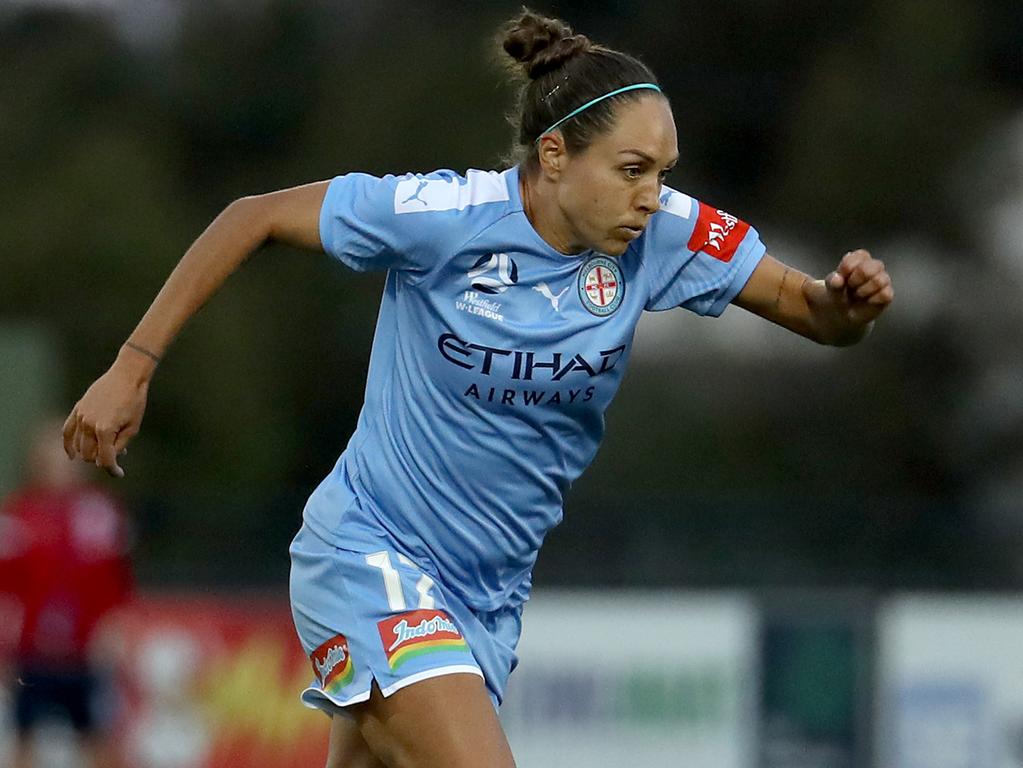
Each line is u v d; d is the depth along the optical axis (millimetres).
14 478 37000
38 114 75938
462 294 12781
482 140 72938
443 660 12875
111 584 32594
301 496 36219
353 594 13188
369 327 69188
